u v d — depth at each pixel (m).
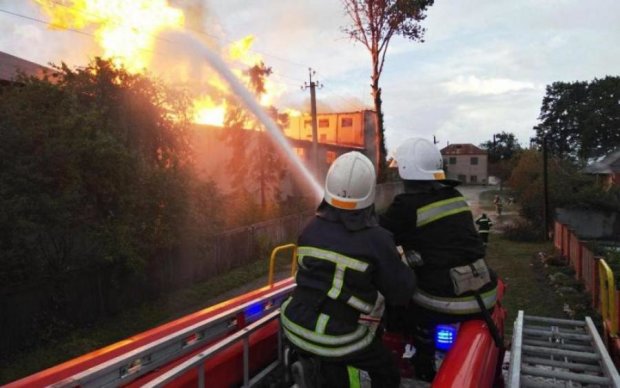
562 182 23.38
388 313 3.11
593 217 22.31
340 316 2.15
